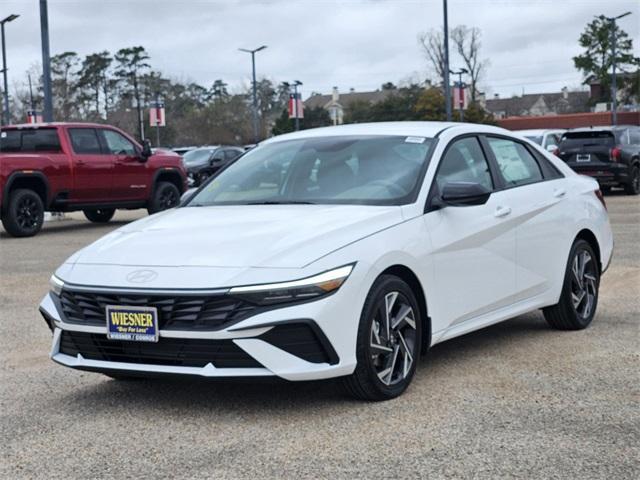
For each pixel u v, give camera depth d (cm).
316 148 624
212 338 462
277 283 465
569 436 449
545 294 663
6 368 629
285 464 420
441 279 553
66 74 7744
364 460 422
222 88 10375
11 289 995
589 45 7888
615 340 664
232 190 616
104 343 496
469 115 6475
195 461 429
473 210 589
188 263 486
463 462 416
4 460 441
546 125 6994
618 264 1038
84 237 1578
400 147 598
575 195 708
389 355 512
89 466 429
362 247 498
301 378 468
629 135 2261
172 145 7638
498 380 555
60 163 1642
